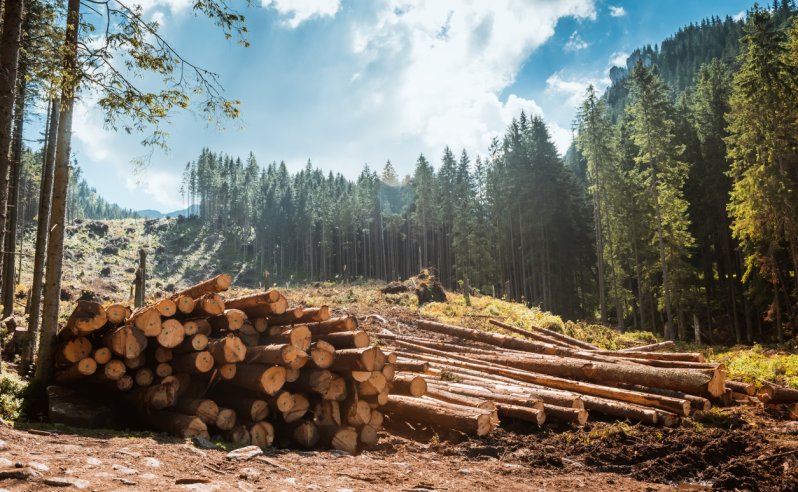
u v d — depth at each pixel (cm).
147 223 10812
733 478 660
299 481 534
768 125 2777
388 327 1927
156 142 846
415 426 883
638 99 3534
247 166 12962
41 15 1138
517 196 5150
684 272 3578
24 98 1408
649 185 3528
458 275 5803
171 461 541
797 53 2772
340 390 780
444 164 6869
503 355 1283
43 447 523
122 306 788
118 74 799
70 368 771
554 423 889
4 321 1273
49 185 1180
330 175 12294
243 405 741
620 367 1043
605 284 4350
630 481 659
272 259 9588
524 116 5728
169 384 751
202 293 852
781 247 3125
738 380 1237
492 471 672
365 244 8969
